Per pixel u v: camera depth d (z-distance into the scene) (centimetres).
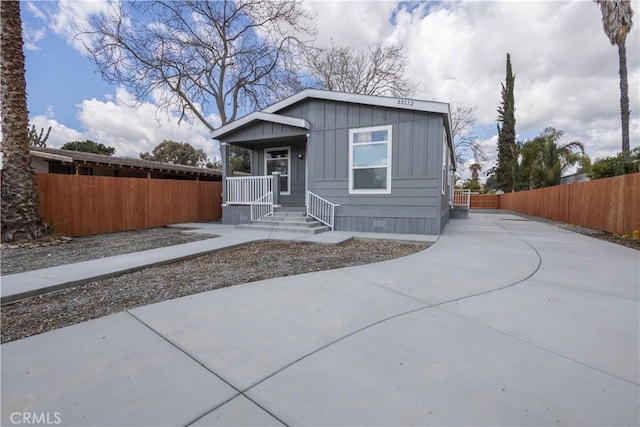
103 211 947
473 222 1332
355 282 404
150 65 1446
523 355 225
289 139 1083
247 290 373
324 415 164
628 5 1351
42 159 1196
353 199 916
